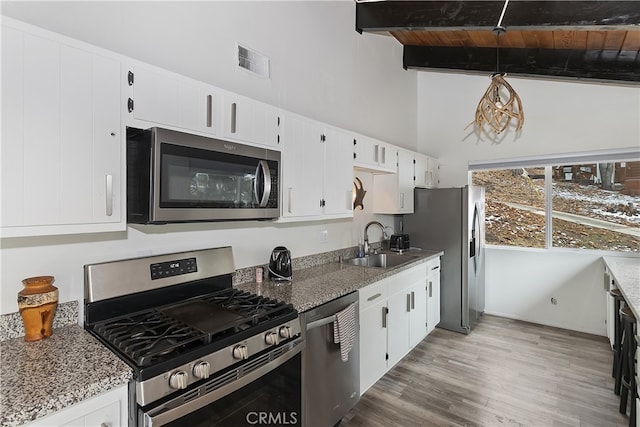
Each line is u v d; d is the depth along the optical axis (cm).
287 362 168
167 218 142
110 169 131
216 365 128
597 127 356
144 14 174
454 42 377
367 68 362
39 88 112
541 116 386
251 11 233
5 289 129
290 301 184
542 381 265
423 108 469
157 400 111
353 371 220
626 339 211
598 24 237
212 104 169
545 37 316
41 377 101
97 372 104
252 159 183
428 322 342
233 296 187
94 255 153
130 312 157
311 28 285
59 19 144
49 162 115
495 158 418
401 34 385
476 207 385
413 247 396
